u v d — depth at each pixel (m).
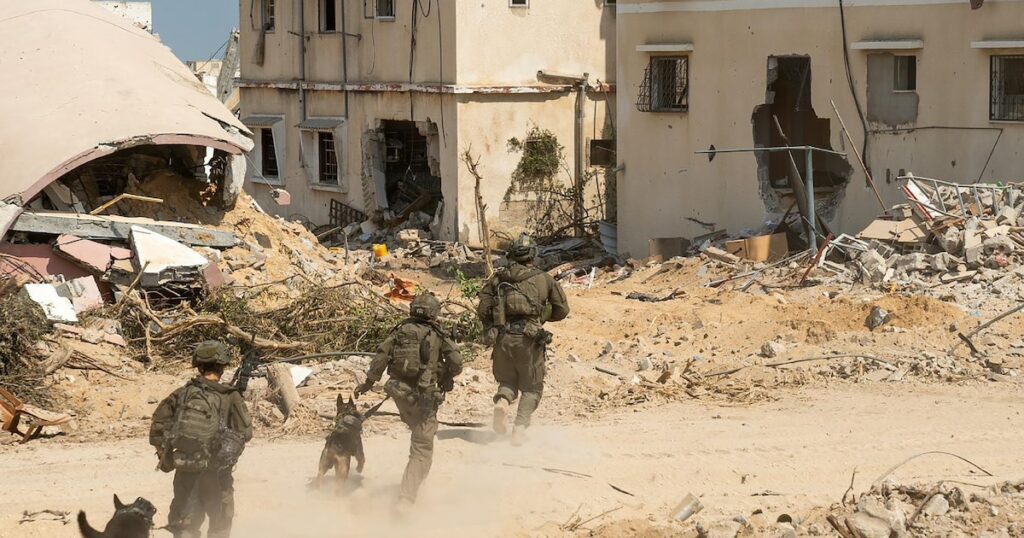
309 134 39.56
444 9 34.06
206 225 22.11
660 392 14.68
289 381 14.21
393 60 36.19
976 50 24.50
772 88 28.98
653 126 30.33
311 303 18.36
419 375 9.95
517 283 12.05
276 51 40.78
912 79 25.77
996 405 13.78
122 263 18.64
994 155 24.39
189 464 8.48
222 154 22.41
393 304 19.27
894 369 15.55
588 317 20.16
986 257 20.59
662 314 19.59
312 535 9.54
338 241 37.62
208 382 8.73
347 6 37.66
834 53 26.67
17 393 14.19
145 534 8.24
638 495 10.59
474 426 12.93
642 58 30.23
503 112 34.75
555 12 35.34
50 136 20.39
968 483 10.75
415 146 37.84
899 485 10.40
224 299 18.14
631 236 31.19
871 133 26.31
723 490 10.73
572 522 9.82
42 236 19.33
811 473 11.22
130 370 15.81
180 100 22.53
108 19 25.55
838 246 22.59
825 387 14.91
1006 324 17.31
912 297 18.75
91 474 11.43
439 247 34.22
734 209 28.67
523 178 35.25
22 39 23.31
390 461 11.57
